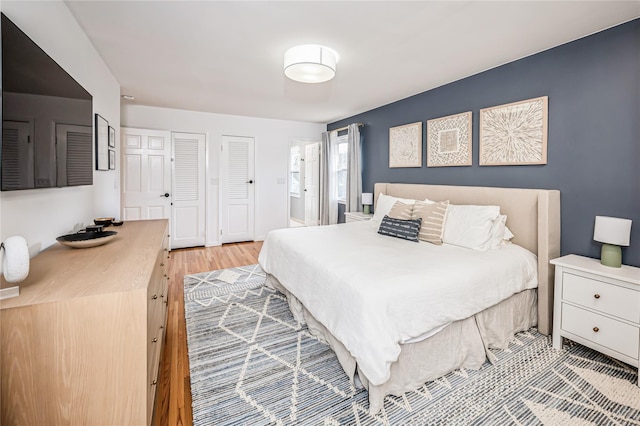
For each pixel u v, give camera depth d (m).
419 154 3.86
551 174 2.53
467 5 1.91
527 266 2.31
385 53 2.63
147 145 4.69
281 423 1.47
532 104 2.63
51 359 1.02
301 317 2.49
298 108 4.77
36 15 1.55
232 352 2.07
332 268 1.96
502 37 2.33
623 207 2.13
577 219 2.38
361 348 1.50
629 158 2.09
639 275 1.83
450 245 2.63
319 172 6.05
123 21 2.13
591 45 2.27
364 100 4.23
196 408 1.55
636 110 2.05
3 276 1.13
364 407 1.58
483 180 3.10
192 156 5.09
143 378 1.12
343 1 1.87
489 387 1.73
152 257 1.56
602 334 1.91
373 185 4.79
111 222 2.51
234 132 5.39
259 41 2.43
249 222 5.67
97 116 2.59
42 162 1.43
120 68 3.03
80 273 1.29
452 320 1.77
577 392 1.69
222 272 3.85
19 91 1.22
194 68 3.04
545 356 2.04
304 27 2.20
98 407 1.08
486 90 3.04
